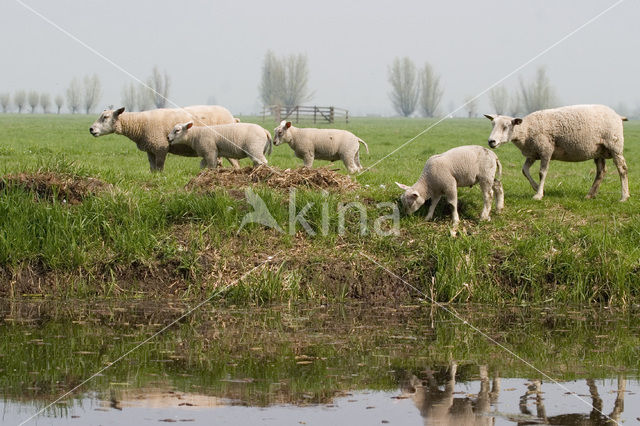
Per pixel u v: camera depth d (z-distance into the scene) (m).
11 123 71.38
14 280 11.96
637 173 22.94
